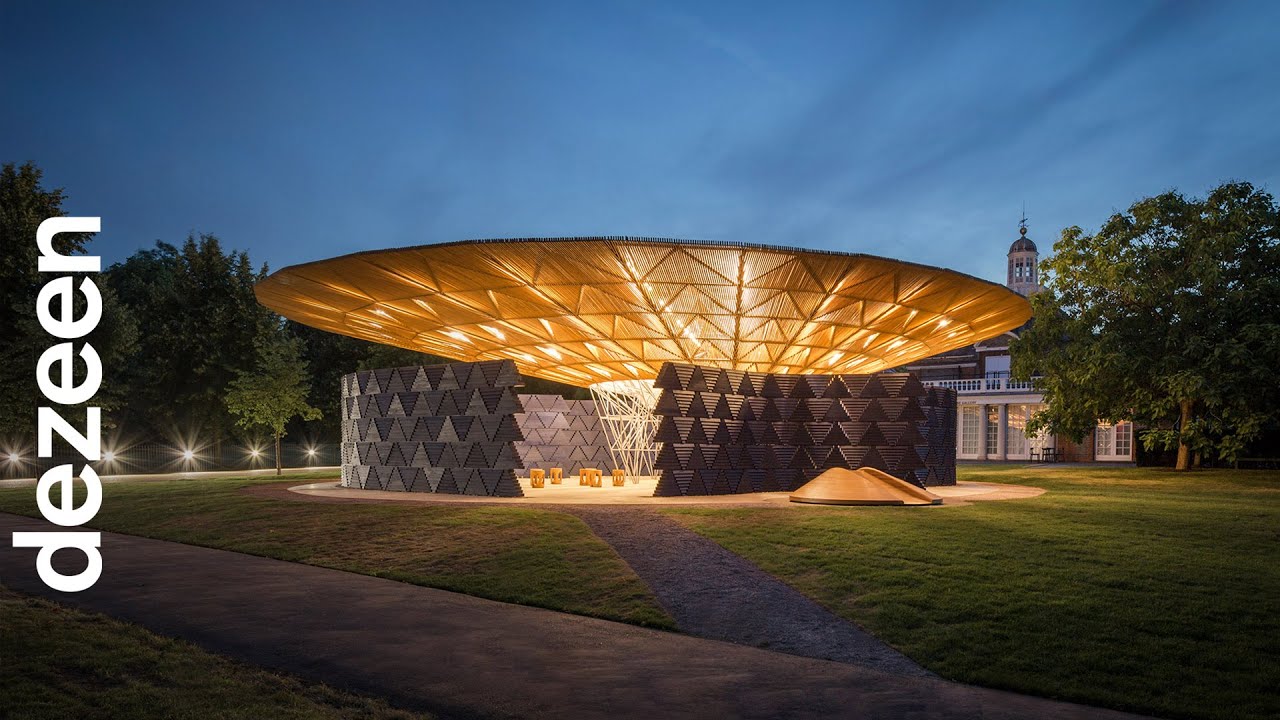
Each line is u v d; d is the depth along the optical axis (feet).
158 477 147.33
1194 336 129.29
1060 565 48.01
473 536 59.36
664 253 75.92
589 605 42.75
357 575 51.42
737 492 90.38
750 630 38.01
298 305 102.17
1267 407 127.95
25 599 42.04
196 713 25.23
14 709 25.22
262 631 36.42
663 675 30.76
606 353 104.53
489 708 26.58
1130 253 143.23
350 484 107.24
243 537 64.85
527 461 137.80
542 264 78.74
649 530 59.98
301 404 162.40
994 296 93.97
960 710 27.22
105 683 28.35
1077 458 218.59
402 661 31.99
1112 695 28.50
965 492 97.66
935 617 38.68
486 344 107.65
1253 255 134.51
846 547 53.42
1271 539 56.65
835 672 31.65
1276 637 34.83
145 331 231.30
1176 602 40.09
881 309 92.48
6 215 154.81
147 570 52.29
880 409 95.14
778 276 80.94
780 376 95.76
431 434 93.86
